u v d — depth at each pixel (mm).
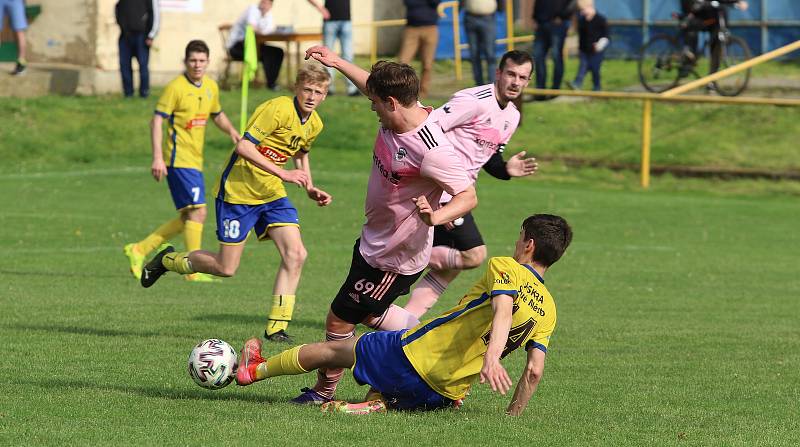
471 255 26016
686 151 72562
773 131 74188
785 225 55719
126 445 15625
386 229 18656
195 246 35281
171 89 34500
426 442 16219
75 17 82062
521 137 74438
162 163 34500
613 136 74375
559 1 76500
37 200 55344
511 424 17547
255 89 81938
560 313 31438
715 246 48375
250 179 25891
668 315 31516
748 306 33594
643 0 95062
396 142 17734
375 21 96812
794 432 17984
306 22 89750
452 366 17172
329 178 65562
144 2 75688
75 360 22281
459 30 97562
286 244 25969
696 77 80125
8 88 79688
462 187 17547
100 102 76312
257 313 29500
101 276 35969
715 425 18312
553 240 17406
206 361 18781
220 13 85500
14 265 37594
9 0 79562
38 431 16312
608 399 20281
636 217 56719
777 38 94125
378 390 17672
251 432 16500
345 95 81875
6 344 23734
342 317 19531
